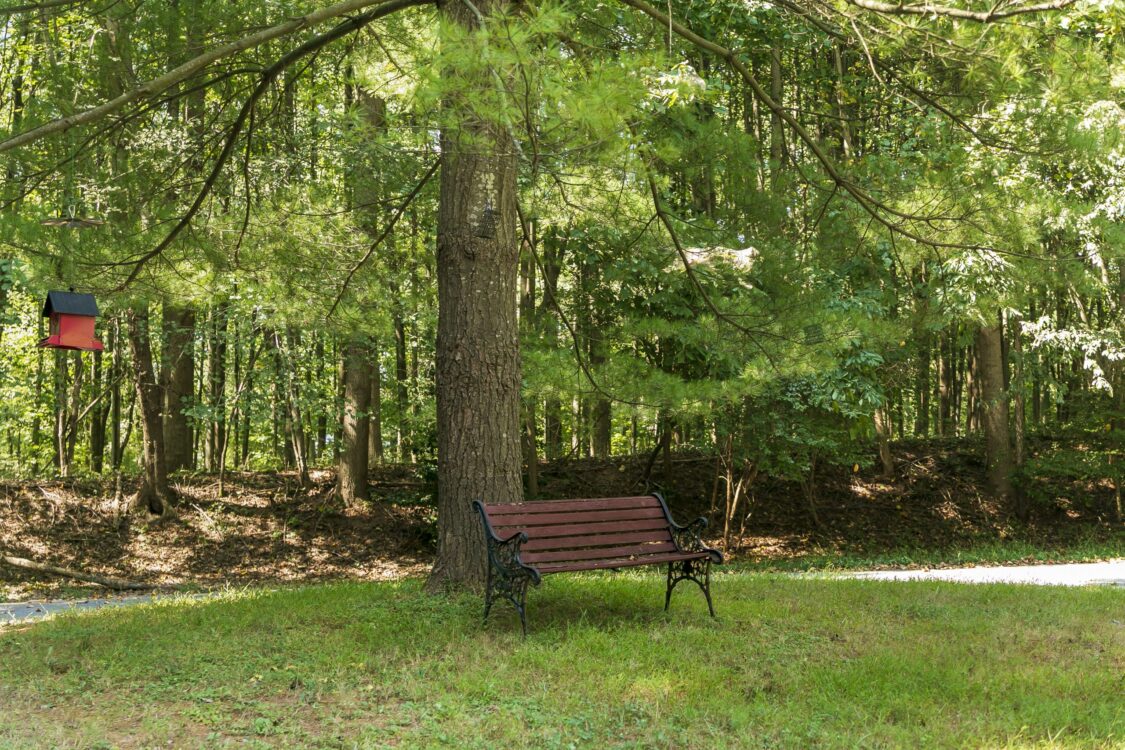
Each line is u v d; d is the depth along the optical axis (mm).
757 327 9516
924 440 23562
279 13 8430
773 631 6574
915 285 12266
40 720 4676
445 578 7840
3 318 15758
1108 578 12672
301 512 18438
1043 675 5316
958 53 7207
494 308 7953
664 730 4406
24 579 15492
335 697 5027
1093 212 7992
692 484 20641
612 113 5242
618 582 9148
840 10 7664
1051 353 18953
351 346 17906
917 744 4277
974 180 7969
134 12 7844
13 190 7863
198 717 4660
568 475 20469
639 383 9742
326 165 13852
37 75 8250
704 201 11172
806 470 18516
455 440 7879
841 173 8773
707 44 8188
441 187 8125
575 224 11781
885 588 8984
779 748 4211
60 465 20359
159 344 18531
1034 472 19953
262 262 10430
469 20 7438
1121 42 6418
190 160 9789
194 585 15445
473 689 5031
